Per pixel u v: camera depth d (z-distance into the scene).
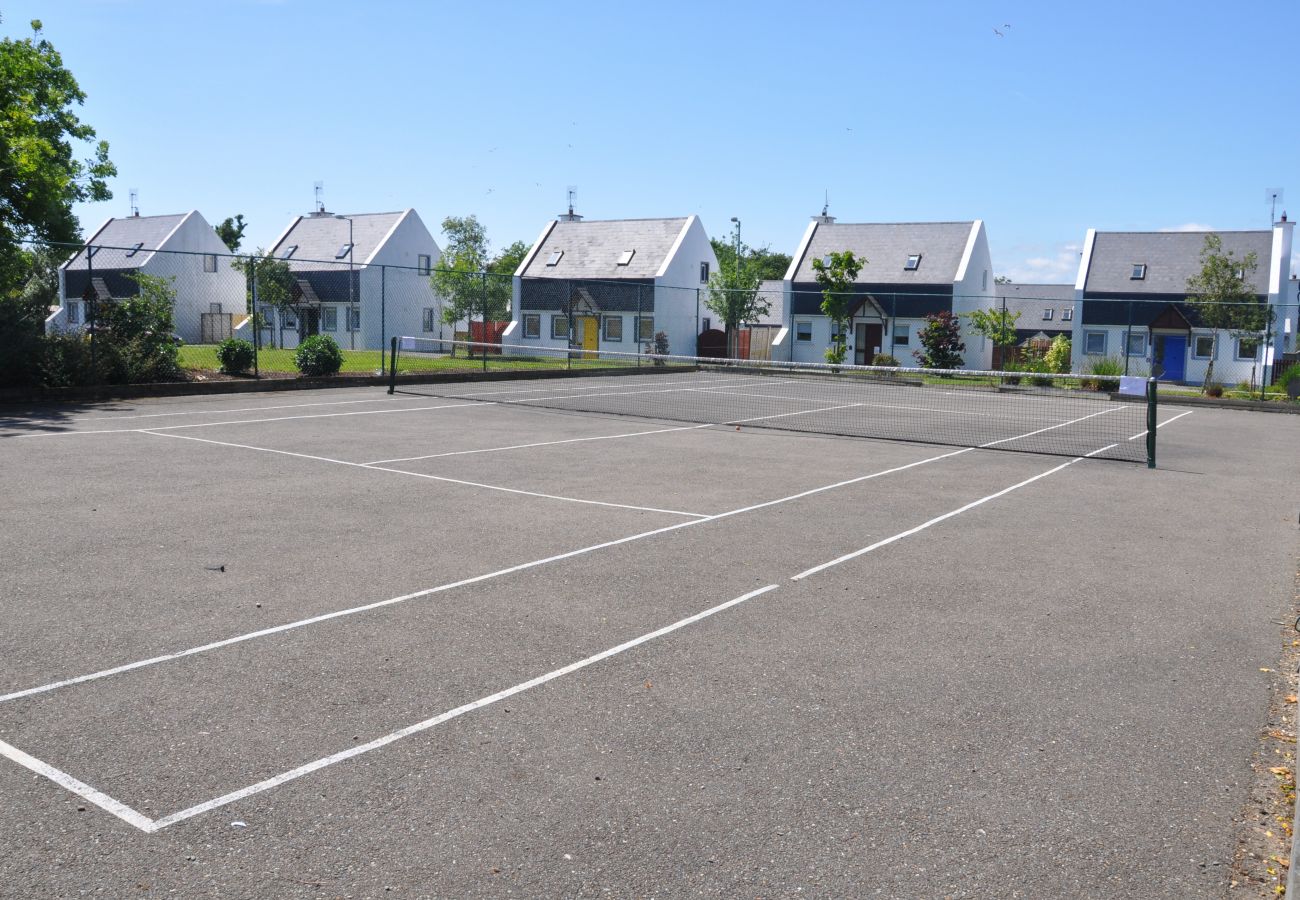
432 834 4.23
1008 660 6.53
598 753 5.03
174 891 3.78
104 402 20.89
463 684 5.88
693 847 4.18
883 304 47.47
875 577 8.52
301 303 57.50
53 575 7.88
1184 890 3.93
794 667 6.30
